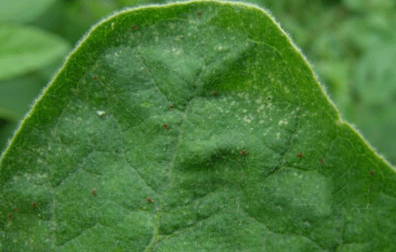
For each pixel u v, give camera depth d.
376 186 0.08
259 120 0.08
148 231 0.08
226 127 0.08
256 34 0.08
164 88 0.08
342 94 0.16
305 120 0.08
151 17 0.08
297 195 0.08
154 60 0.08
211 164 0.08
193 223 0.08
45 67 0.12
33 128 0.08
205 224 0.08
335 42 0.19
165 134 0.08
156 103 0.08
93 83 0.08
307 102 0.08
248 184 0.08
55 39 0.11
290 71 0.08
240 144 0.08
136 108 0.08
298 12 0.19
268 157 0.08
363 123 0.15
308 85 0.08
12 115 0.12
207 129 0.08
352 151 0.08
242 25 0.08
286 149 0.08
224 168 0.08
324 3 0.19
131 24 0.08
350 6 0.19
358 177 0.08
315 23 0.19
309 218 0.08
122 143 0.08
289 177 0.08
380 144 0.14
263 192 0.08
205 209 0.08
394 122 0.14
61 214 0.08
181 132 0.08
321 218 0.08
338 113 0.08
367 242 0.08
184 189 0.08
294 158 0.08
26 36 0.11
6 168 0.08
